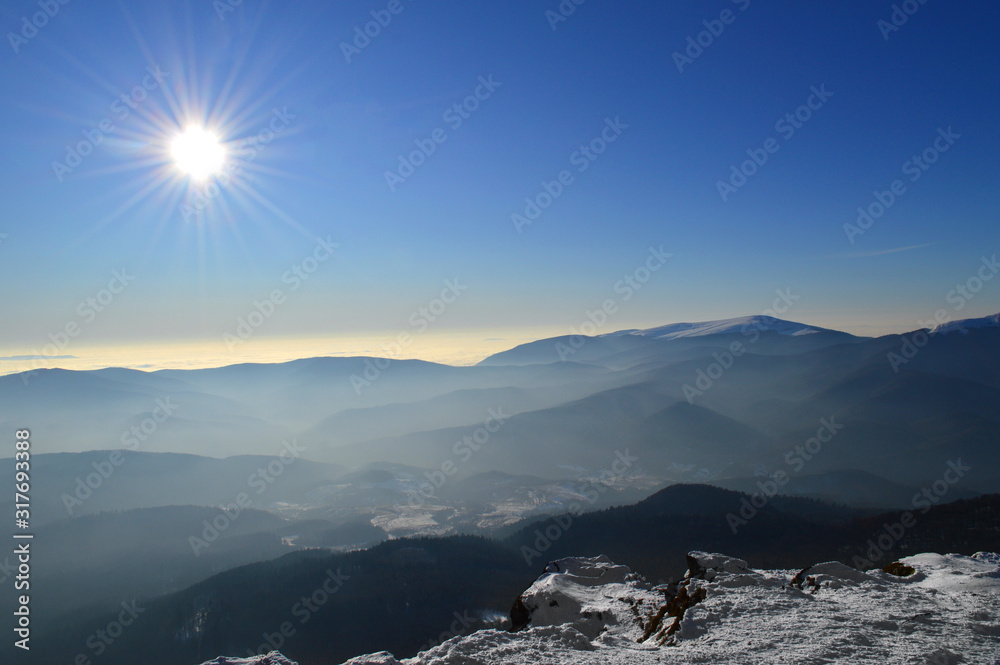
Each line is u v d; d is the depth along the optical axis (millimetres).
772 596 20969
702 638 17766
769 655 15570
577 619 24422
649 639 19734
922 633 16531
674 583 25625
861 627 17219
